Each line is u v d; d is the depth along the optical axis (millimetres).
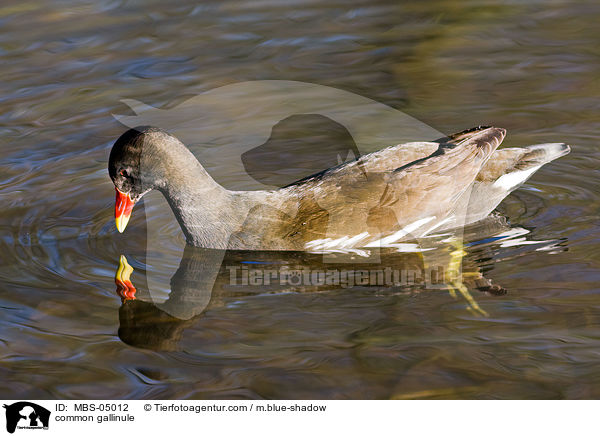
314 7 15680
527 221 9156
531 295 7500
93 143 11359
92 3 15914
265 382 6340
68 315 7469
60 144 11336
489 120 11625
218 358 6684
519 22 14812
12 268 8438
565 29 14414
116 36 14414
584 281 7699
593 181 10031
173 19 15148
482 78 12875
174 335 7066
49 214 9703
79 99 12422
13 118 11930
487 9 15453
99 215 9703
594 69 12945
